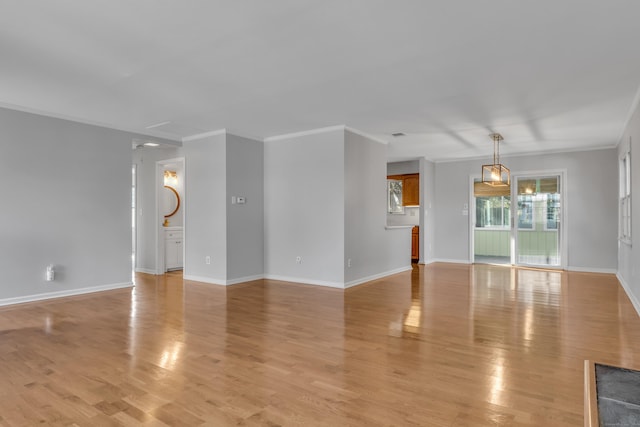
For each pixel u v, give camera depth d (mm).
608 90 4074
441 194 8992
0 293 4574
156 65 3424
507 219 9086
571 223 7566
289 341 3377
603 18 2615
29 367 2797
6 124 4613
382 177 6773
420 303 4797
